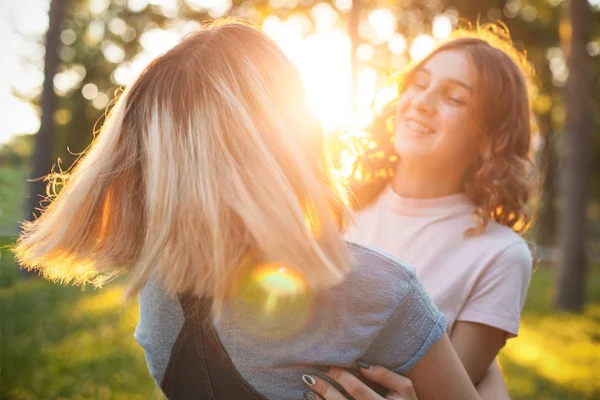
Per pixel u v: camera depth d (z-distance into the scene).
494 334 1.76
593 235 30.11
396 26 20.19
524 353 7.66
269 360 1.16
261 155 1.08
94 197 1.19
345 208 1.17
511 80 1.89
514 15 21.94
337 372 1.15
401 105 1.99
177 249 1.08
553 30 21.91
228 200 1.06
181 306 1.20
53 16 12.36
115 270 1.21
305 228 1.05
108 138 1.21
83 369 5.84
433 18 20.27
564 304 11.74
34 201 9.95
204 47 1.20
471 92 1.88
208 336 1.19
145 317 1.26
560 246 11.88
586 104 11.53
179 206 1.09
